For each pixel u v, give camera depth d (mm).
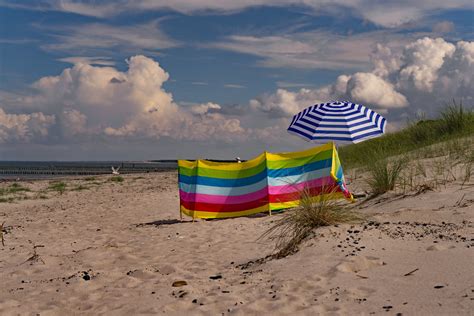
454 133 14688
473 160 10234
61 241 9195
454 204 7516
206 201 10812
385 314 3867
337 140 9492
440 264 4797
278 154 10648
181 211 11062
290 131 10016
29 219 13008
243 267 6031
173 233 9094
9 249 8477
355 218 6984
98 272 6148
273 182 10461
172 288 5258
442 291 4137
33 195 20781
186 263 6543
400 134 17156
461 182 8938
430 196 8359
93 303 4984
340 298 4363
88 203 16703
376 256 5363
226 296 4805
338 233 6273
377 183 9797
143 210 13617
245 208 10609
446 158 11289
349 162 16500
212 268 6180
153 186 24031
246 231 8625
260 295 4742
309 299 4453
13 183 29281
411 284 4430
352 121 9688
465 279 4301
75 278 5891
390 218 7039
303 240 6348
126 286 5512
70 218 12766
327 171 10281
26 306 5008
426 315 3719
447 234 5852
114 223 11539
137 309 4676
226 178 10859
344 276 4914
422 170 10508
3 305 5074
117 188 23922
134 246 8039
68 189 23781
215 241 8016
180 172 11203
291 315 4125
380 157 13156
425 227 6301
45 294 5422
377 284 4578
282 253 6211
